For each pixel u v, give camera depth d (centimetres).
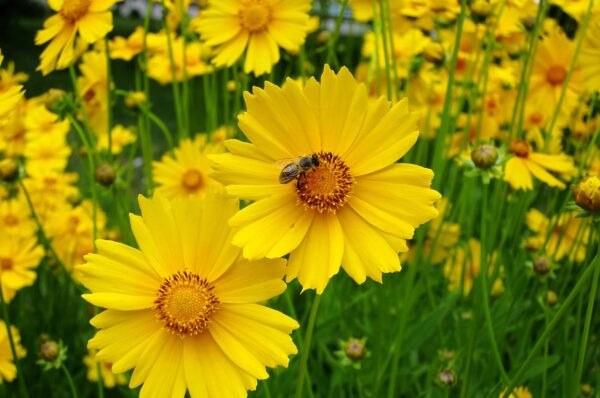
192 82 68
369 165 28
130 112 53
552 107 47
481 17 43
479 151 33
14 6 226
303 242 28
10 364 40
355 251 27
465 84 45
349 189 28
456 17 45
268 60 40
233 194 27
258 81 68
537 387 43
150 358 27
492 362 41
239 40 41
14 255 47
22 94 30
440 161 38
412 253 48
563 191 53
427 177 27
